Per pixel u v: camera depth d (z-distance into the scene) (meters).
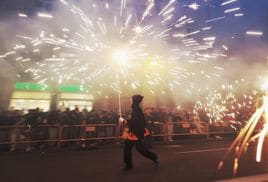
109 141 12.07
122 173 6.68
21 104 16.31
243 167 7.11
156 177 6.21
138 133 6.95
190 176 6.23
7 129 10.55
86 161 8.37
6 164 8.01
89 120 11.91
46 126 11.07
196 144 12.21
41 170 7.18
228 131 14.69
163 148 10.92
